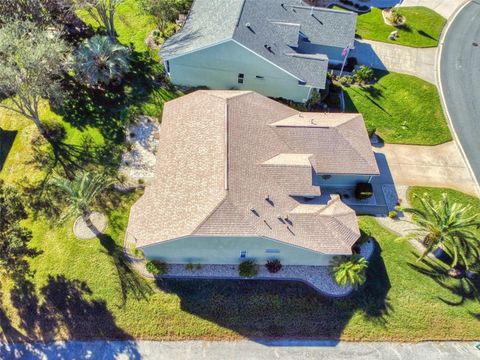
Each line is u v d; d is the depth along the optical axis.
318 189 27.33
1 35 29.73
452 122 38.38
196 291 26.41
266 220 25.05
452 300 26.75
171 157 28.23
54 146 33.94
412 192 32.59
